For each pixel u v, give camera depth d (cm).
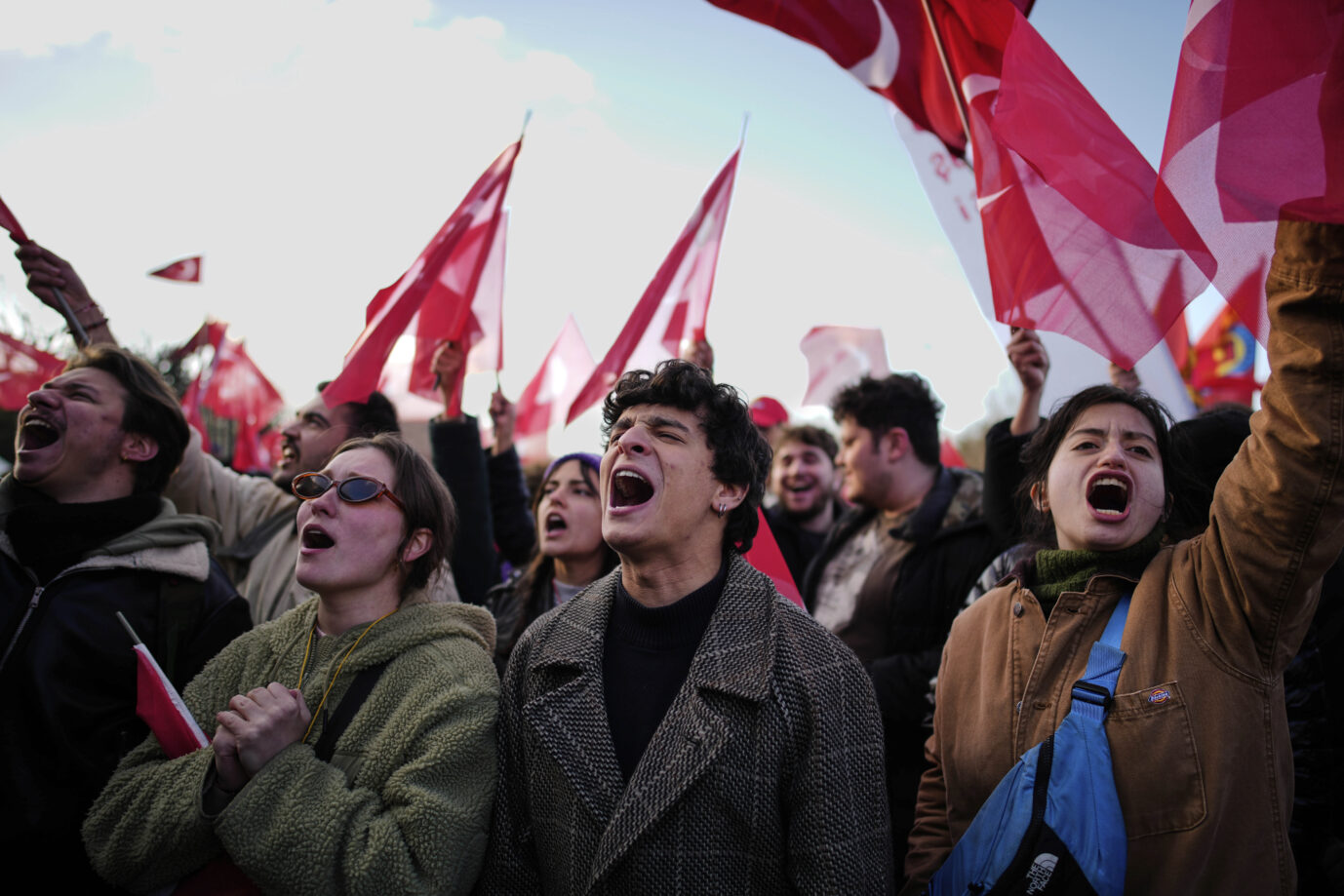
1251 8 168
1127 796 169
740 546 197
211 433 755
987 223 223
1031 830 166
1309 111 162
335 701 186
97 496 246
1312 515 164
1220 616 177
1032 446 227
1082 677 182
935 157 273
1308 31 163
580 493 311
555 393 494
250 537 308
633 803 161
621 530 181
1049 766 171
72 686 216
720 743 162
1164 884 163
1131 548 194
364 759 176
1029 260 212
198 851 171
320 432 327
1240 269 172
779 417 563
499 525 389
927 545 309
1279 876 164
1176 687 173
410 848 162
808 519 443
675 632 183
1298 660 206
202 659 230
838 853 160
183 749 183
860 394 344
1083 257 204
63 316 283
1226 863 163
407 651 189
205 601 236
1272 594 170
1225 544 176
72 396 245
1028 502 238
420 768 170
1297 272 165
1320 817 199
